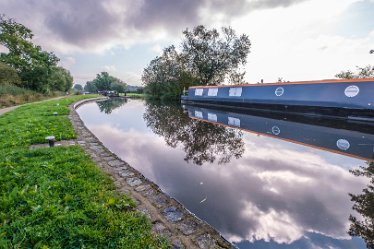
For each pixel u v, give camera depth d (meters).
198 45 27.30
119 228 2.00
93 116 12.16
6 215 2.06
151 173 3.74
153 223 2.18
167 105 22.45
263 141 6.23
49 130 5.96
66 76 52.88
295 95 10.99
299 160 4.53
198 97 19.41
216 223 2.32
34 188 2.58
